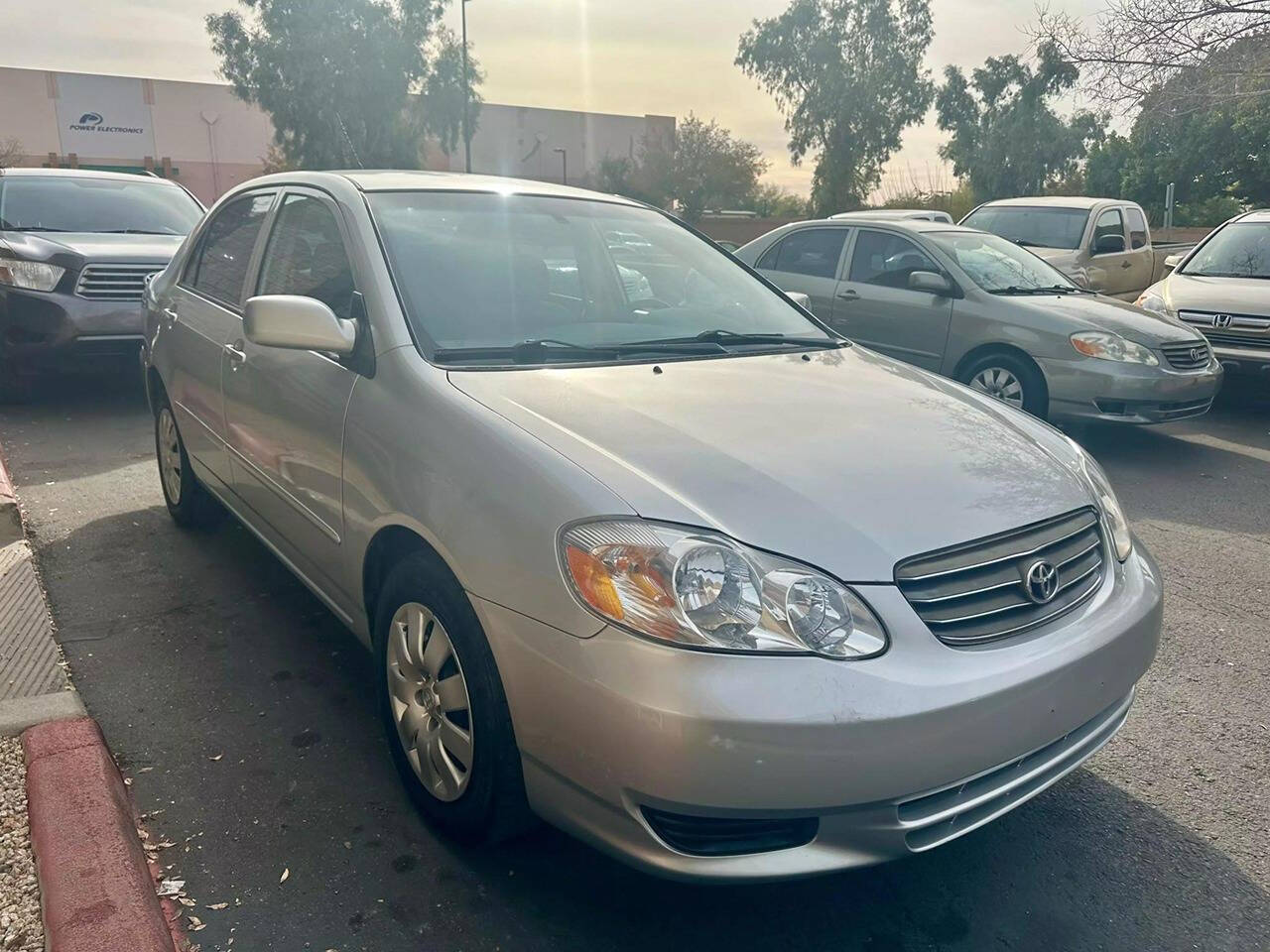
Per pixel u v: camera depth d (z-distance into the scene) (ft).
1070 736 7.76
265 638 12.06
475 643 7.41
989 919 7.83
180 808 8.71
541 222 11.55
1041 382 22.89
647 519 6.72
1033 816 9.21
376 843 8.36
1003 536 7.47
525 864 8.21
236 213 13.89
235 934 7.26
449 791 8.02
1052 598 7.59
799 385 9.65
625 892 7.95
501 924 7.52
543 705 6.81
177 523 15.74
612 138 198.49
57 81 152.05
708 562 6.48
